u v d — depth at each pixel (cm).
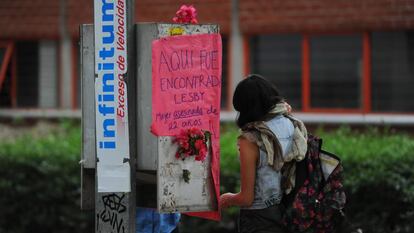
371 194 1084
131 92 627
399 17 1589
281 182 680
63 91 1812
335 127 1633
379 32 1617
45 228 1252
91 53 658
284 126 681
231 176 1165
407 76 1603
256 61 1692
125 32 621
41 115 1811
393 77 1612
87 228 1246
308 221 669
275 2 1666
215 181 647
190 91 633
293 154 675
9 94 1842
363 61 1625
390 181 1066
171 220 773
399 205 1071
